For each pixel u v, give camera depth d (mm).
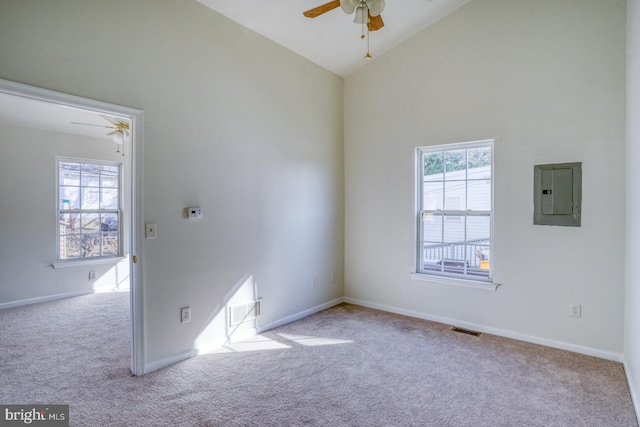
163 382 2479
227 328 3170
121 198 5562
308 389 2389
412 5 3338
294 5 3010
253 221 3393
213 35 3031
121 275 5516
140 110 2539
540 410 2135
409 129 3891
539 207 3098
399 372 2629
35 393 2332
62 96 2168
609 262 2805
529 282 3174
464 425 1994
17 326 3711
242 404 2207
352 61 4133
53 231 4844
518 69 3186
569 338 2994
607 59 2783
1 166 4414
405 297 4000
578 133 2908
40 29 2086
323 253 4230
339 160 4445
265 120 3500
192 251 2883
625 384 2428
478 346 3104
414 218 3893
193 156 2879
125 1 2461
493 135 3324
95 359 2871
